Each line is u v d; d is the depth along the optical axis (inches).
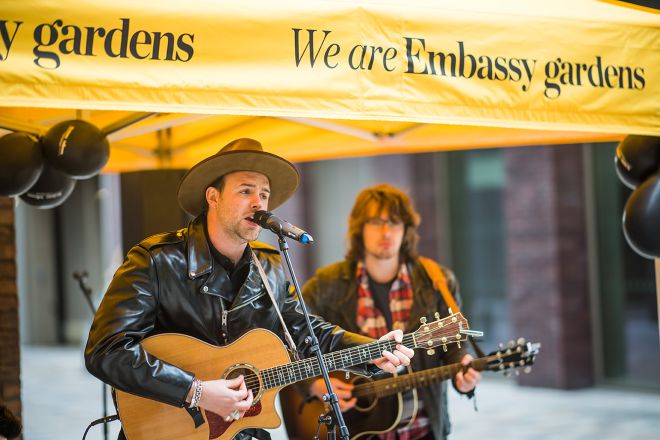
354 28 124.4
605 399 371.6
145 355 124.6
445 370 167.8
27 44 108.4
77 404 400.2
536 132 211.6
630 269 383.2
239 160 134.2
